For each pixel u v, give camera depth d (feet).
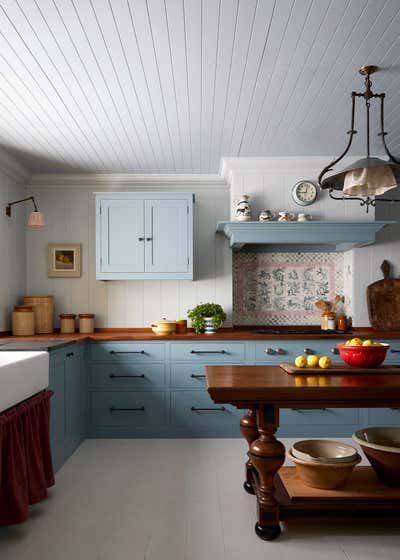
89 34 8.18
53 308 17.01
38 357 10.23
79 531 8.71
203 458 12.91
